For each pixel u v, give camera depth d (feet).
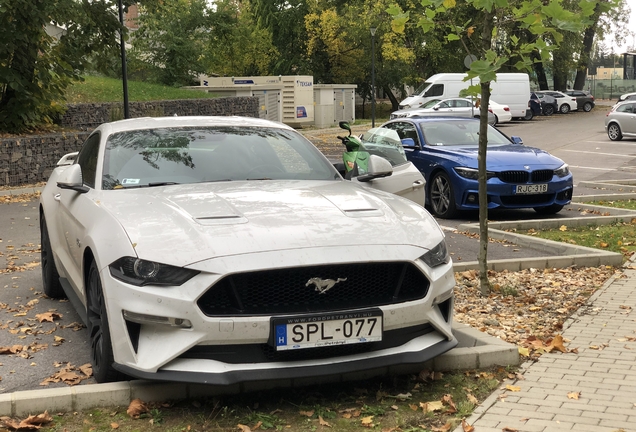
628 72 290.76
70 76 65.72
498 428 12.74
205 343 12.95
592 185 52.70
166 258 13.21
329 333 13.30
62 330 19.31
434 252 14.73
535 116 164.14
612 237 31.50
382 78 179.63
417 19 21.33
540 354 16.98
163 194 16.03
